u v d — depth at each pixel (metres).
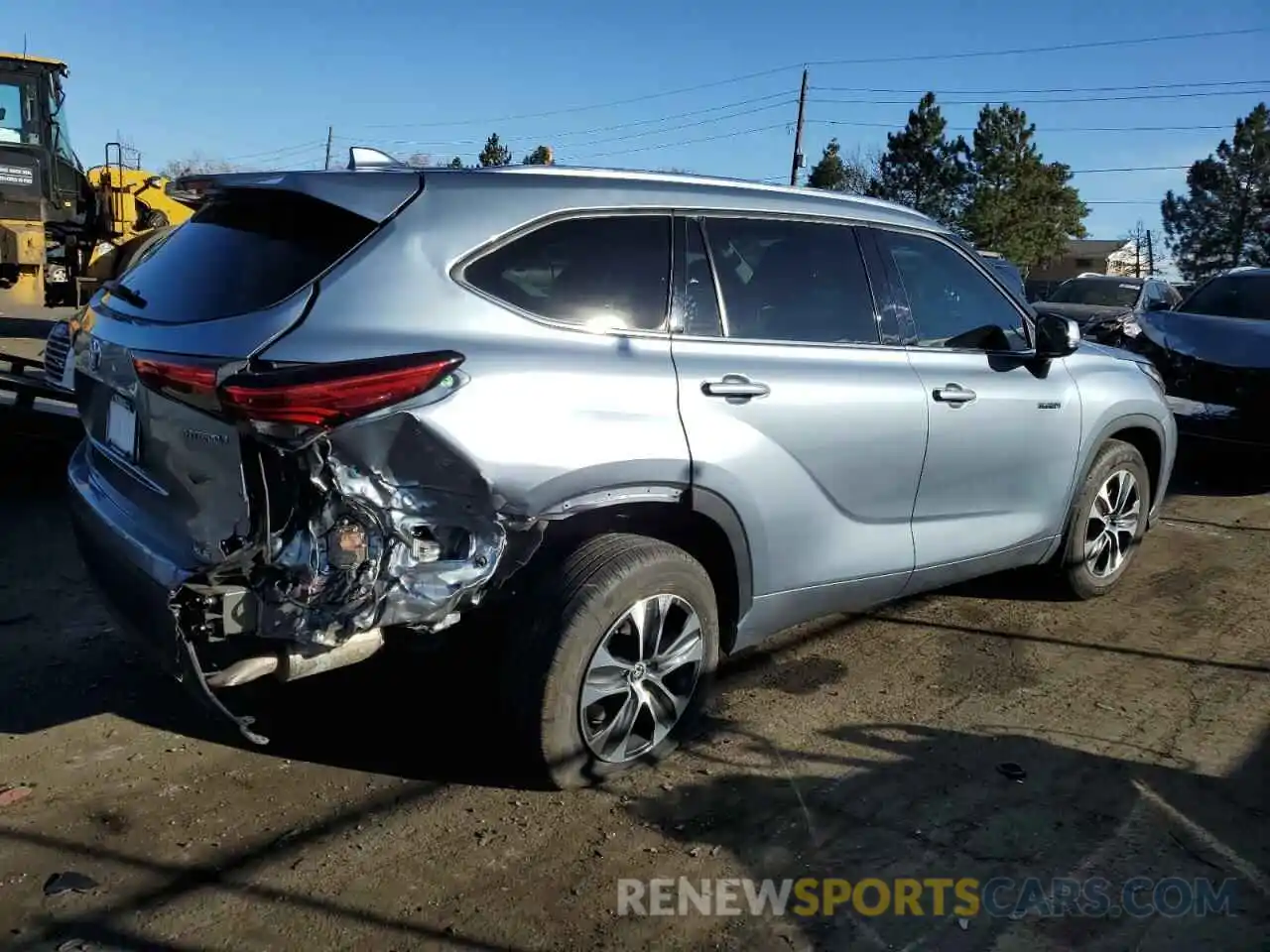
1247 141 59.66
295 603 2.97
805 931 2.97
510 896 3.07
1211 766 3.96
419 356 3.05
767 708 4.33
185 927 2.89
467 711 4.18
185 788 3.57
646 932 2.94
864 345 4.29
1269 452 8.16
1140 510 5.77
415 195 3.32
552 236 3.51
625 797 3.62
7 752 3.74
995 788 3.76
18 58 13.13
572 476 3.29
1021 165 48.72
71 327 4.33
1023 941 2.97
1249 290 9.52
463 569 3.15
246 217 3.52
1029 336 5.00
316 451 2.92
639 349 3.57
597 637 3.45
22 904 2.95
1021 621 5.39
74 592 5.20
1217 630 5.35
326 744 3.90
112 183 14.46
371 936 2.88
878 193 51.22
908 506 4.44
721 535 3.81
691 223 3.85
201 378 3.04
